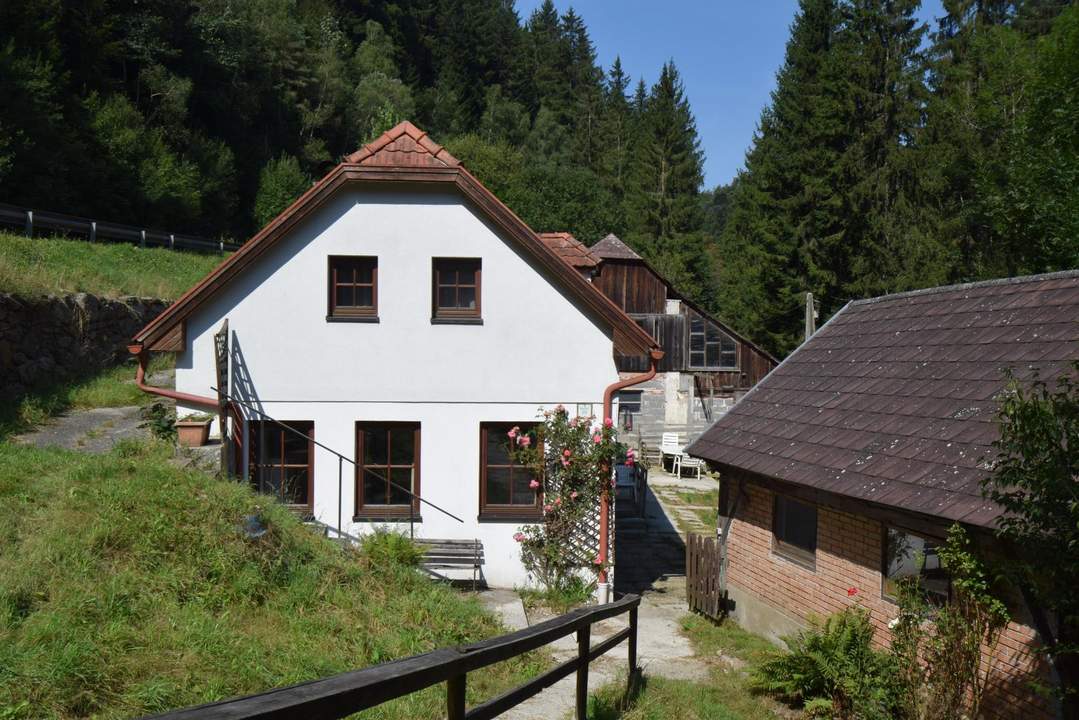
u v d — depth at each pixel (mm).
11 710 4949
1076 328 8586
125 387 17828
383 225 12250
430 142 12211
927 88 36094
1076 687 6047
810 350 13133
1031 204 22344
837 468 9227
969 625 6934
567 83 83438
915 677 7398
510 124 74062
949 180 32625
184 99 43625
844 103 36344
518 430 12250
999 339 9477
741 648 10594
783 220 37375
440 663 3748
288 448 12266
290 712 2680
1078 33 22734
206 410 12461
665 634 11039
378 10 80312
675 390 29812
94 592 6793
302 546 9141
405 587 9562
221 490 9586
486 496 12477
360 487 12312
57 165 31484
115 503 8438
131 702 5422
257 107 52469
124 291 22828
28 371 17000
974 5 36094
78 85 38000
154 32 43344
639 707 7398
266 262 12156
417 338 12305
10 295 16812
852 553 9320
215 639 6594
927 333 10953
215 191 45000
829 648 8352
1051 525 5148
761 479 10984
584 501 12117
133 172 37438
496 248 12328
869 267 36062
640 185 56031
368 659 7152
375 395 12273
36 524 7828
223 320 11797
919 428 8914
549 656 8969
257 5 55812
